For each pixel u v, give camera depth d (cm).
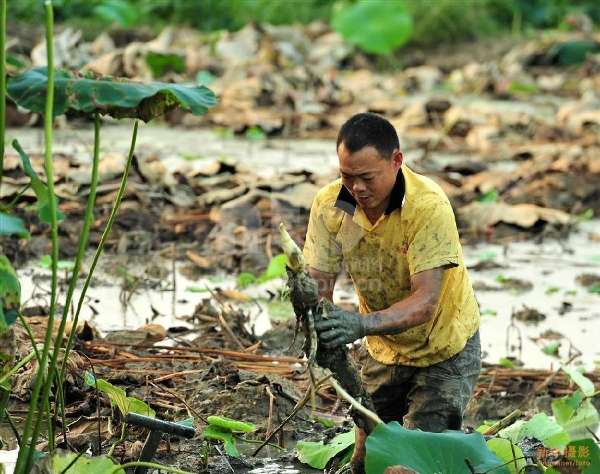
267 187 1481
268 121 1995
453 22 2995
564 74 2766
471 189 1582
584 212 1544
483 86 2522
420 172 1652
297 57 2609
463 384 728
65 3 2853
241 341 1016
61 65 2262
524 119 2056
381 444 603
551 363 992
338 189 715
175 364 937
